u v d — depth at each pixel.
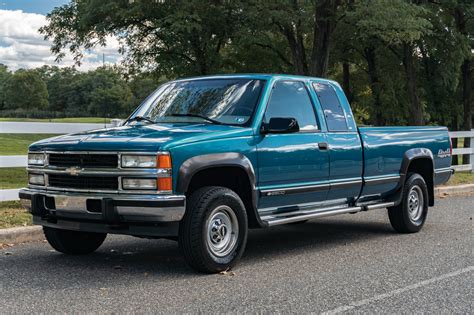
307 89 7.55
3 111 158.75
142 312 4.80
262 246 7.96
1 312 4.77
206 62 22.31
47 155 6.29
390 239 8.52
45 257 7.02
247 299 5.22
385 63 29.91
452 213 11.30
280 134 6.88
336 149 7.59
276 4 19.67
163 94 7.60
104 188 5.90
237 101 6.93
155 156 5.70
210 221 6.04
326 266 6.65
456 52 27.11
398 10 18.56
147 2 20.38
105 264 6.64
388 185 8.61
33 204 6.37
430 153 9.35
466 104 31.45
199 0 19.75
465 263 6.83
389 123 32.22
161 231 5.83
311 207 7.49
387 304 5.13
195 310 4.87
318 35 20.44
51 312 4.78
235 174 6.51
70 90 159.50
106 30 22.50
